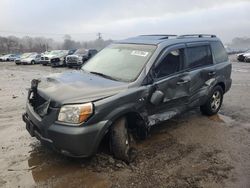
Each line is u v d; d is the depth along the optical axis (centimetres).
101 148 450
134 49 514
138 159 438
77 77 463
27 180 377
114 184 371
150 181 379
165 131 562
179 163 430
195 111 709
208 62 621
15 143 491
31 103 446
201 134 553
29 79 1509
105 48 577
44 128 388
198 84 575
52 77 469
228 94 958
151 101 455
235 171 411
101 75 480
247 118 668
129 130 447
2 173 392
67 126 371
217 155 462
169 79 493
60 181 376
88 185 368
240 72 1788
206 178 391
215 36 688
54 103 384
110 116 392
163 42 515
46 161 427
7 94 954
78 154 376
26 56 3441
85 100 379
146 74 456
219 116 677
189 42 568
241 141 523
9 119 632
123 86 428
